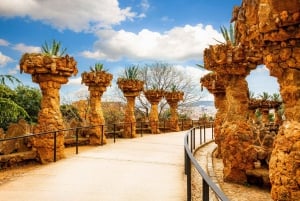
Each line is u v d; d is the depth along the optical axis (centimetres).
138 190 647
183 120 2816
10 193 618
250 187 841
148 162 978
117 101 3344
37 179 741
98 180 732
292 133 452
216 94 1480
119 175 788
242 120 895
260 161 905
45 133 927
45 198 585
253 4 488
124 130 1870
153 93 2234
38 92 1980
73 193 621
